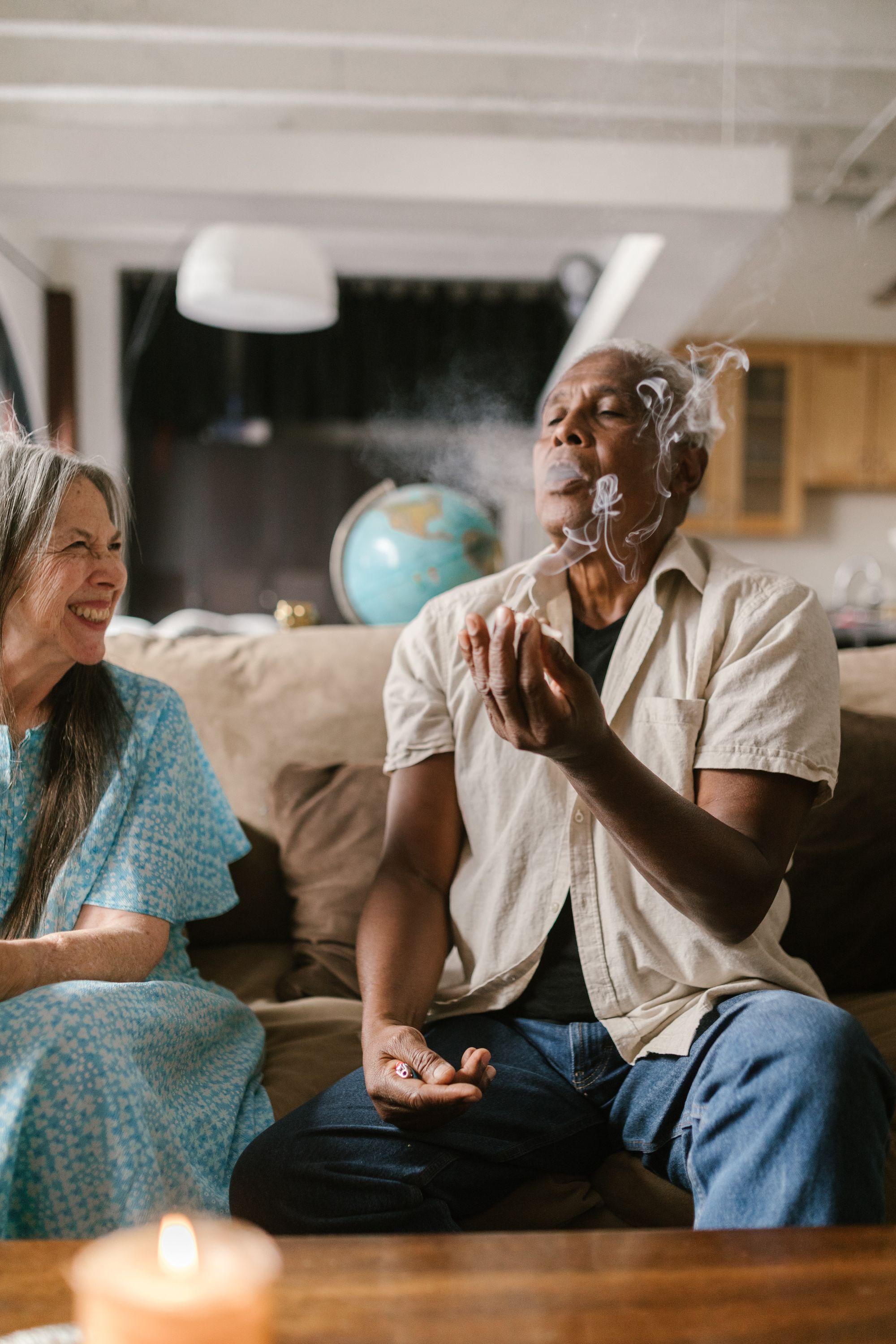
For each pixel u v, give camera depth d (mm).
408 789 1167
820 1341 524
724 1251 614
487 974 1087
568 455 1111
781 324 5738
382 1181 884
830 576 6605
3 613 1082
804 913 1395
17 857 1139
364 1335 531
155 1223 867
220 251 4344
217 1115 1039
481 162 4012
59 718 1158
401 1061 923
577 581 1168
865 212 4074
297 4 3242
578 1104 1031
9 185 3965
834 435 6215
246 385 6930
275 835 1544
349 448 7199
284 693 1625
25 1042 876
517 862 1086
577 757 847
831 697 1046
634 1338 528
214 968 1464
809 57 3328
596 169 3994
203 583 7148
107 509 1148
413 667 1212
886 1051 1174
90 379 6469
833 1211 792
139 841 1133
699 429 1173
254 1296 387
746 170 3906
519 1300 562
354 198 4035
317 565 7227
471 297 7012
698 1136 895
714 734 1024
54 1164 859
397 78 3734
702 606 1112
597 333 5836
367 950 1078
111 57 3615
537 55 3512
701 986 1021
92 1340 393
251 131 4008
